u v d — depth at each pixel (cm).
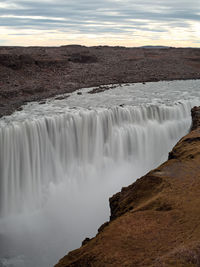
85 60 10375
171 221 1669
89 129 4319
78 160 4197
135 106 4809
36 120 3959
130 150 4447
